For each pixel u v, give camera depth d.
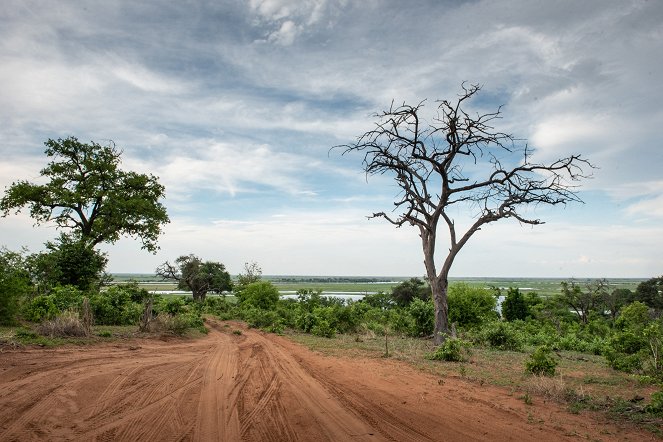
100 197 34.12
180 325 20.23
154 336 18.72
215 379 10.68
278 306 43.56
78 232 32.38
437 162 20.30
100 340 15.98
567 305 51.59
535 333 30.84
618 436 7.15
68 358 12.07
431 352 16.89
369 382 10.56
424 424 7.32
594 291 52.59
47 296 19.69
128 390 9.16
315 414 7.78
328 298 47.88
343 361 13.95
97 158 34.62
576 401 9.44
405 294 56.88
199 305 49.03
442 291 20.75
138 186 36.94
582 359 18.53
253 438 6.59
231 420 7.43
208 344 18.17
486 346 20.92
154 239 36.94
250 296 46.09
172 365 12.28
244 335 23.28
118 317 21.83
